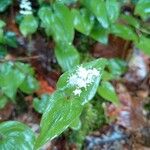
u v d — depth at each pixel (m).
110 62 0.24
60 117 0.12
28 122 0.22
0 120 0.22
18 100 0.23
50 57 0.25
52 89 0.24
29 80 0.22
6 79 0.21
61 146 0.21
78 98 0.12
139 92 0.26
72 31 0.22
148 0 0.23
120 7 0.25
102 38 0.23
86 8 0.23
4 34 0.24
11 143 0.15
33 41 0.25
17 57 0.24
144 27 0.25
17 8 0.25
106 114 0.23
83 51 0.25
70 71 0.13
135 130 0.23
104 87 0.21
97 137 0.22
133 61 0.27
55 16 0.22
